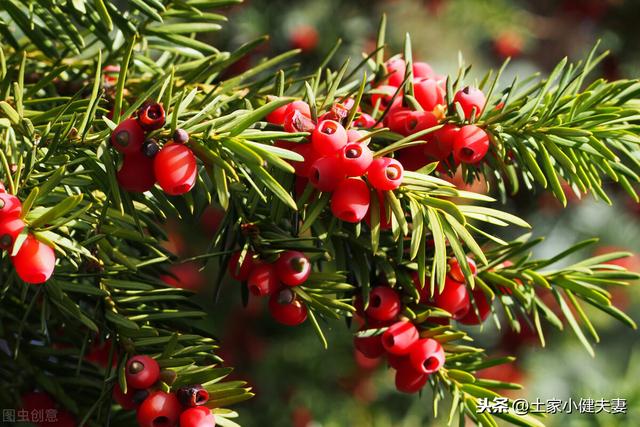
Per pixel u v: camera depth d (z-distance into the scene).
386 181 0.43
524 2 1.34
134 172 0.43
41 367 0.49
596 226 1.15
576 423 0.70
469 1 1.30
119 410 0.49
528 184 0.47
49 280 0.44
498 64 1.34
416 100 0.46
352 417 1.08
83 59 0.51
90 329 0.46
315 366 1.10
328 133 0.43
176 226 1.05
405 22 1.27
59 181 0.42
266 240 0.45
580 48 1.29
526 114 0.46
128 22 0.48
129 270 0.46
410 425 1.06
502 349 1.13
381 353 0.47
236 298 1.10
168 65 0.51
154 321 0.47
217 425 0.44
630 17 1.20
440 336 0.46
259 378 1.08
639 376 0.74
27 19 0.48
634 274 0.48
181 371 0.44
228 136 0.42
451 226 0.44
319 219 0.46
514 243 0.48
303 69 1.01
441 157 0.45
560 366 1.15
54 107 0.46
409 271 0.46
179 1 0.50
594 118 0.46
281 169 0.43
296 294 0.45
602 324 1.24
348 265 0.47
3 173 0.43
